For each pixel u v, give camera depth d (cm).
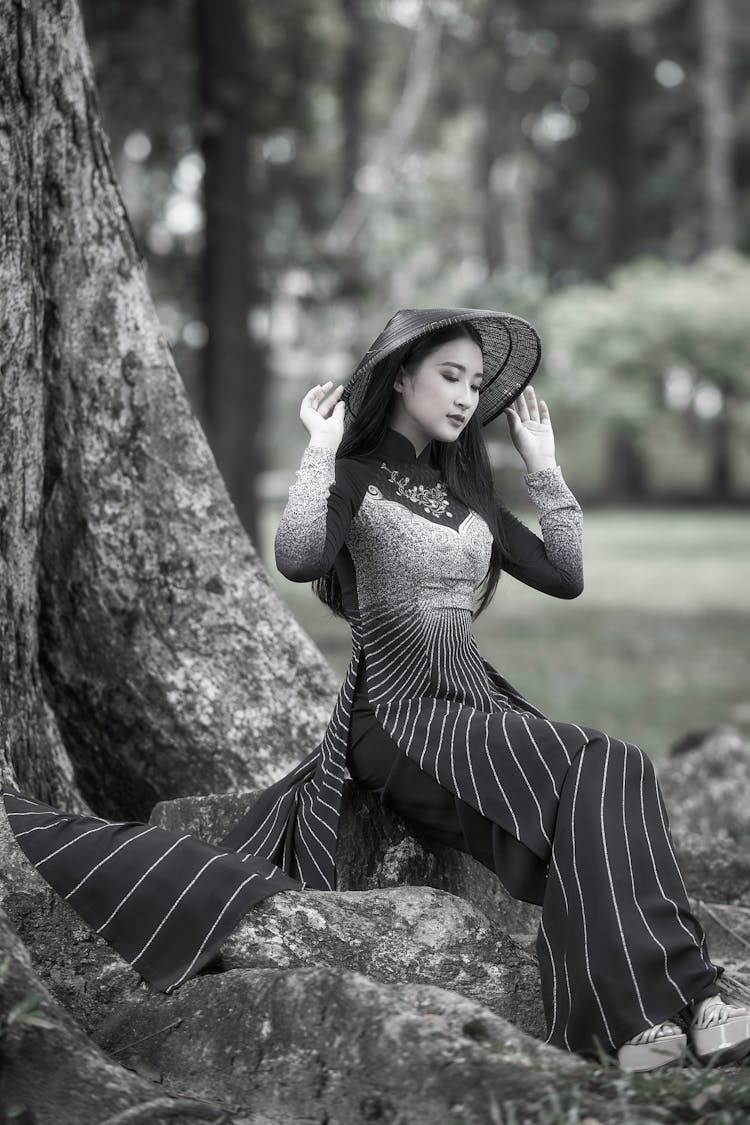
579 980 297
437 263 2144
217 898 325
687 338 2805
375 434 356
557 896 305
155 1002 312
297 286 1831
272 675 441
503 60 3581
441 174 2538
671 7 3841
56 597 432
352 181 2200
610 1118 252
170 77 1579
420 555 343
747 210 4084
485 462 373
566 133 4253
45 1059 270
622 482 4309
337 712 347
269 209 1848
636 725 962
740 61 3919
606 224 4309
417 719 336
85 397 429
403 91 3181
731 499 4297
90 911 327
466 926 343
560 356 2831
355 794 360
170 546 435
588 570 2355
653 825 311
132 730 436
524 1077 262
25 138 399
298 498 326
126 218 439
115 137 1645
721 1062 291
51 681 437
